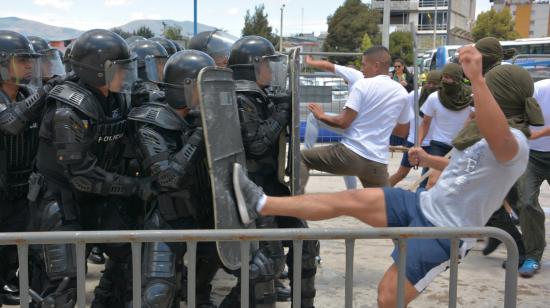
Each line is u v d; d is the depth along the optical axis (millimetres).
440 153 5418
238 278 3045
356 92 4086
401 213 2570
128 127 2953
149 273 2684
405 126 4480
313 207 2619
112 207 3068
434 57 21266
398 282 2252
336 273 4512
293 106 3152
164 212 2877
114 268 3314
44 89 2881
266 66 3268
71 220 2844
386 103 4090
